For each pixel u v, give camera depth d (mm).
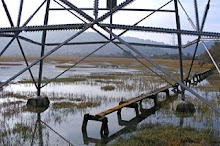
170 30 6207
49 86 19438
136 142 6934
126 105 10016
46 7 10500
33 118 9742
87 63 69812
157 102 13008
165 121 9305
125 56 149875
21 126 8500
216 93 16141
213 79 26516
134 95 15289
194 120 9352
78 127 8695
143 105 12297
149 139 7137
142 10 9836
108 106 12047
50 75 30016
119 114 10172
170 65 52500
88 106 11883
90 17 6027
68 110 11109
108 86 19172
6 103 12312
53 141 7332
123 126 8805
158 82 22281
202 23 9320
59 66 51375
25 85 19938
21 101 12898
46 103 11875
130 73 33375
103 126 7918
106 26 6023
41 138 7555
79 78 25406
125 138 7434
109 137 7672
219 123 8930
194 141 7062
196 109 11156
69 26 6145
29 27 6164
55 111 10914
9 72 33719
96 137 7688
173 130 7938
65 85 20141
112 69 43031
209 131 7891
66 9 9477
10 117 9805
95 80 24016
